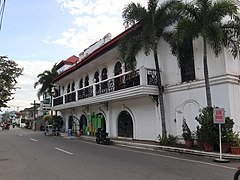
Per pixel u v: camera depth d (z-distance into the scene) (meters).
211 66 13.99
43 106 49.59
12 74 29.16
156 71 15.95
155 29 14.80
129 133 20.22
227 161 9.95
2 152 13.79
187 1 15.29
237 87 13.62
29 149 15.17
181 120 15.37
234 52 12.84
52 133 30.05
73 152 13.66
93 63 24.14
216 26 11.81
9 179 7.59
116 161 10.49
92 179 7.38
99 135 19.02
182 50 15.00
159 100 16.27
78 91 26.39
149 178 7.39
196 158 11.12
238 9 13.77
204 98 14.16
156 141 16.86
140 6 15.12
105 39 27.91
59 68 38.84
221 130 11.57
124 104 20.64
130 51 15.62
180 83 15.62
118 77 19.02
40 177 7.77
